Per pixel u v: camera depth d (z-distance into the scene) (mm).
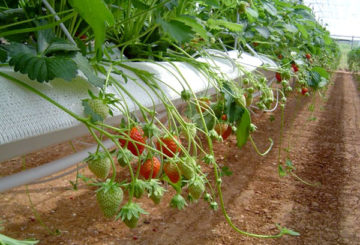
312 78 3846
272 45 4258
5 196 3709
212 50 2459
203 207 3746
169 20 1494
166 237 3193
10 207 3500
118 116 1397
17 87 959
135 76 1455
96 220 3398
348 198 4109
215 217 3574
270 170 4875
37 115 934
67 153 4926
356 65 22750
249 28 3531
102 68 1315
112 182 1030
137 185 1075
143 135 1229
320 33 6559
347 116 8719
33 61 972
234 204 3857
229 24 2119
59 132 1084
